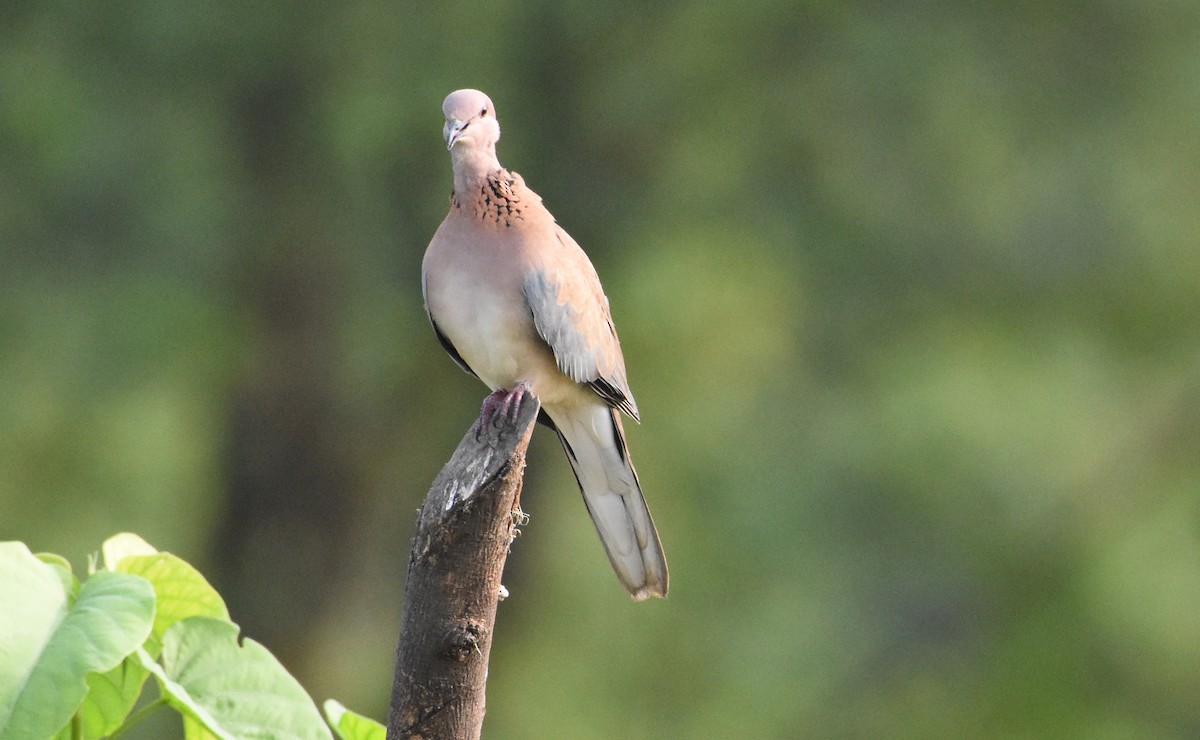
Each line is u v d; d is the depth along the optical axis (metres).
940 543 15.16
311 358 14.69
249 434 15.09
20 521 15.69
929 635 15.72
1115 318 15.14
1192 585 15.85
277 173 13.73
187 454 16.42
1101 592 15.63
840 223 13.69
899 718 15.45
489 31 12.87
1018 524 15.56
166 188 13.17
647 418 15.55
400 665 4.14
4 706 3.62
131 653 3.90
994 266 14.31
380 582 16.06
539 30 13.15
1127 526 16.36
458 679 4.11
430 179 13.45
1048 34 13.81
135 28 12.68
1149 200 14.38
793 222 13.66
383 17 12.73
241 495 15.27
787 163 13.71
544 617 15.91
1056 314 14.95
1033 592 15.62
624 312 14.31
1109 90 13.92
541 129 13.55
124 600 3.82
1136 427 16.50
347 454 15.18
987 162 13.78
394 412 15.24
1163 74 13.95
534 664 15.75
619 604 15.90
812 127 13.58
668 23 13.31
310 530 15.26
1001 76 13.34
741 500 15.06
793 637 15.66
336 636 15.45
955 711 15.45
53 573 3.90
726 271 14.45
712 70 13.50
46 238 13.36
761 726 15.35
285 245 14.08
